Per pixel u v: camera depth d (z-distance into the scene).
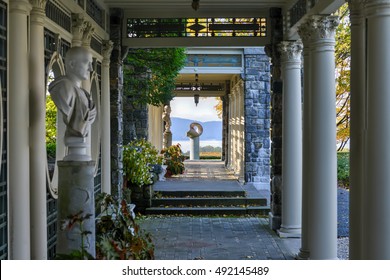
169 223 11.43
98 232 6.25
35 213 5.58
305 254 8.30
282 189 10.24
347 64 15.81
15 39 5.18
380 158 4.89
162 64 13.55
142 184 12.52
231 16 10.57
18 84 5.18
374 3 4.87
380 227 4.91
